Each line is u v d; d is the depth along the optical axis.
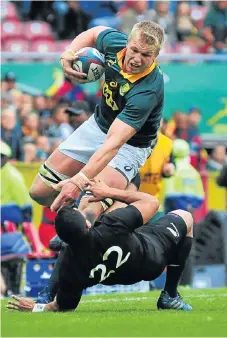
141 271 18.61
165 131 38.47
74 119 34.06
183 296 25.56
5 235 30.38
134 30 19.19
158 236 19.00
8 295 30.38
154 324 17.33
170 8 49.31
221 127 42.84
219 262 34.81
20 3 48.47
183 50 48.16
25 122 38.91
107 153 18.84
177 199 34.03
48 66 41.59
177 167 34.06
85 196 20.58
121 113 19.33
